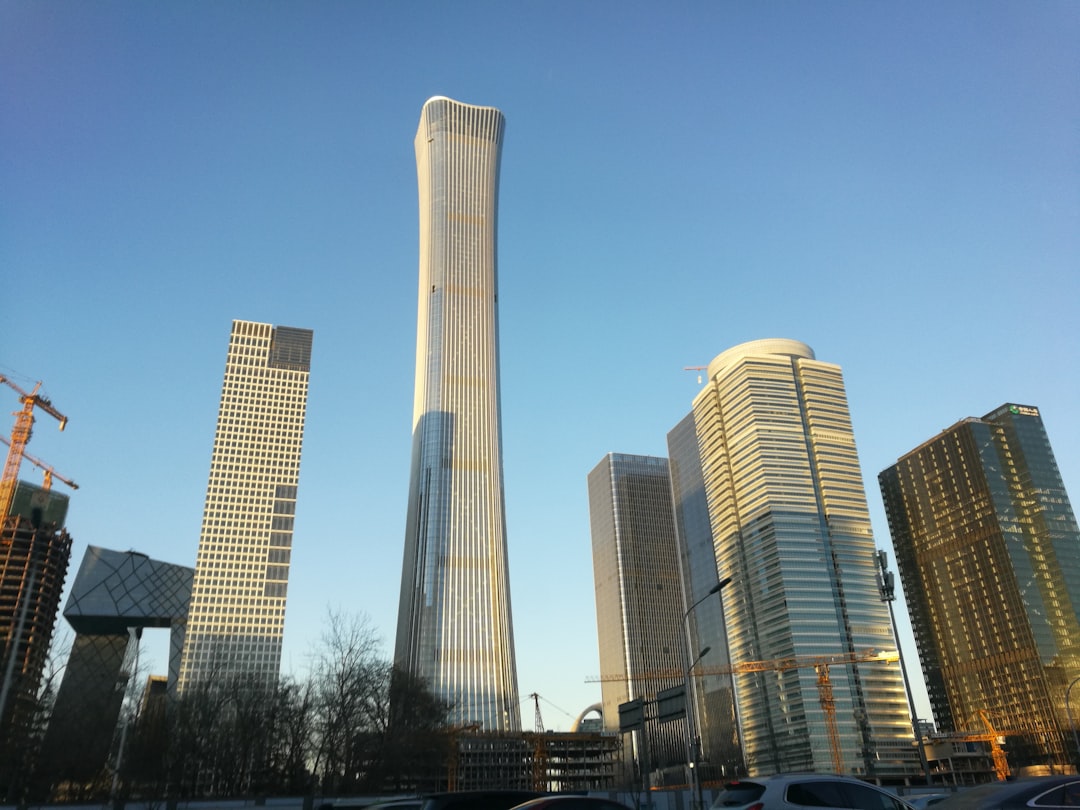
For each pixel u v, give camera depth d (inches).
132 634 4232.3
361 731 4227.4
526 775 7795.3
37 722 3917.3
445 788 6609.3
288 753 4384.8
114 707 4170.8
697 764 2265.0
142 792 3678.6
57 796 3934.5
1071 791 712.4
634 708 2199.8
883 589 1996.8
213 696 4515.3
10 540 7800.2
